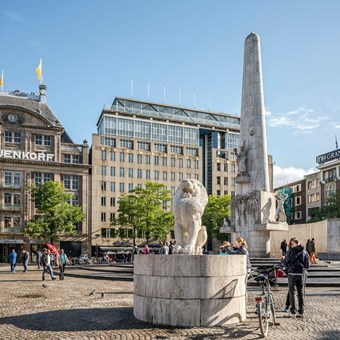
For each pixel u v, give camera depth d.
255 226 28.72
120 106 93.75
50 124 75.25
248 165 30.20
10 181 72.06
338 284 19.56
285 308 12.63
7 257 70.69
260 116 30.22
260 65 30.70
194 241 11.90
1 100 74.94
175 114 100.56
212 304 10.59
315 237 37.75
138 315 11.39
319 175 96.44
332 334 9.77
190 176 91.31
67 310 13.17
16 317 12.01
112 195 82.19
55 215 64.69
